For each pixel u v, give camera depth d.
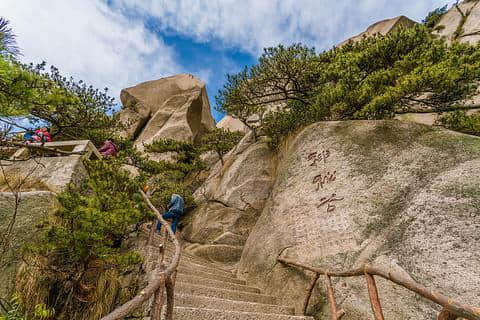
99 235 3.95
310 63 9.46
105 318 1.56
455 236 3.94
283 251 6.02
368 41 9.41
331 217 5.71
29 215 4.56
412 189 5.07
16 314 3.50
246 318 3.83
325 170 6.78
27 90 2.15
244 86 10.55
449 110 8.37
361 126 7.05
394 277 2.74
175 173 13.56
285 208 7.01
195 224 11.45
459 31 15.70
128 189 5.06
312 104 9.45
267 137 12.42
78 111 6.96
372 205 5.31
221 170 13.55
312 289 4.55
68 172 5.68
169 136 19.39
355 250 4.83
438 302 2.13
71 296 4.12
